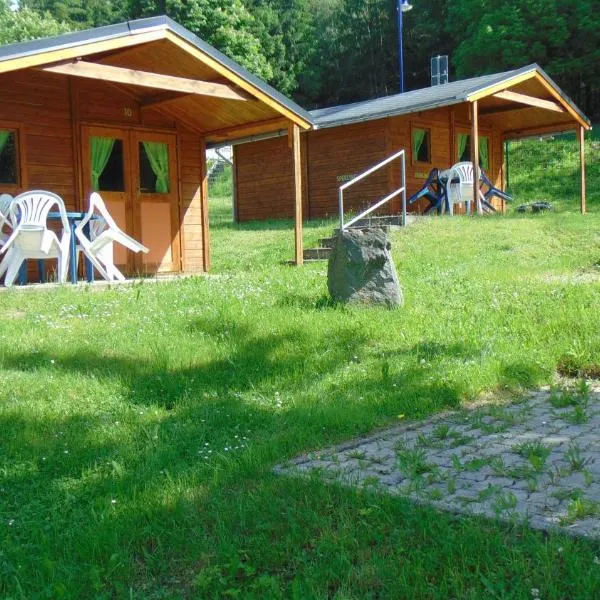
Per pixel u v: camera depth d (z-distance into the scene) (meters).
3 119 11.20
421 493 3.37
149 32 9.84
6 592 2.78
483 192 20.53
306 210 21.03
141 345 6.43
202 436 4.43
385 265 7.85
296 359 6.06
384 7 54.69
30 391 5.20
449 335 6.68
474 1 39.56
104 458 4.08
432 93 18.58
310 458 4.04
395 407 4.89
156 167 13.05
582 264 10.92
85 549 3.03
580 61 36.03
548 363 5.88
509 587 2.57
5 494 3.71
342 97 57.41
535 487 3.40
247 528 3.18
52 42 8.91
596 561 2.65
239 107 12.08
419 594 2.57
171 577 2.88
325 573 2.74
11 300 8.36
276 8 55.62
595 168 25.98
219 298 8.38
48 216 9.67
